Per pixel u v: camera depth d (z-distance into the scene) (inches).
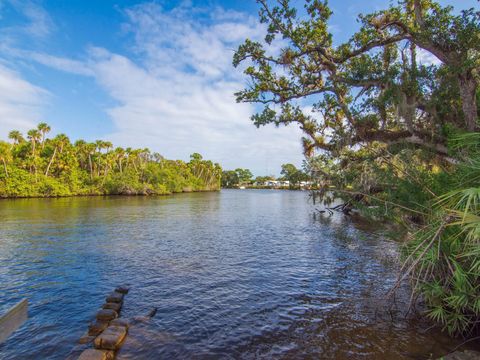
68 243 597.3
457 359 188.2
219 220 1016.2
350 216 1087.0
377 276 382.6
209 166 4682.6
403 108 319.6
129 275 392.8
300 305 294.5
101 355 198.4
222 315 274.1
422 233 225.5
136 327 249.0
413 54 356.8
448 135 294.8
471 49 295.7
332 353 208.8
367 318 260.5
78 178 2645.2
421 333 230.2
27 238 645.9
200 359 204.4
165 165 3791.8
